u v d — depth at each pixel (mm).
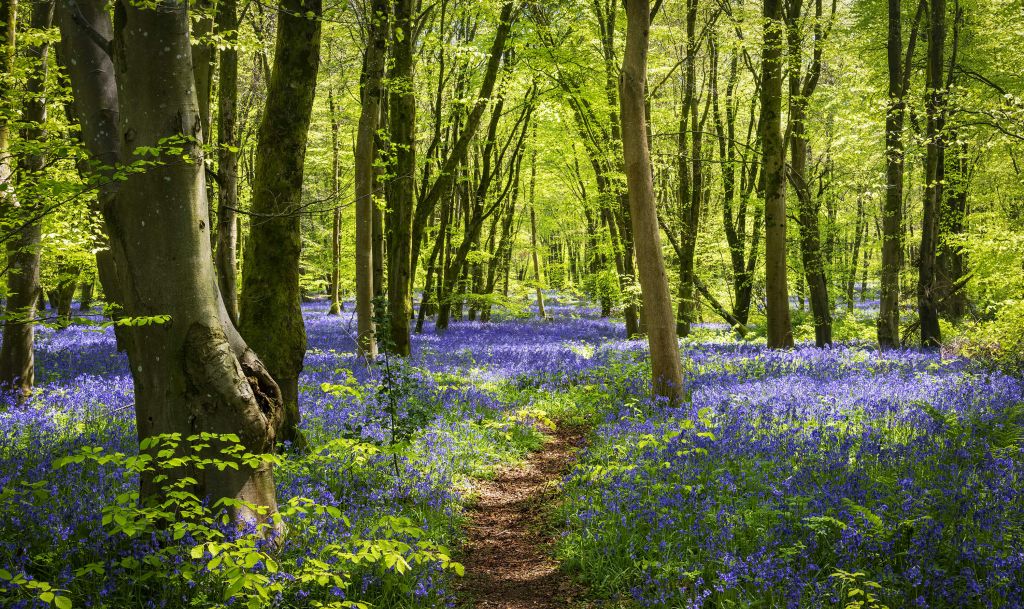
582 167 26422
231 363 5090
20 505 5230
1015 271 13133
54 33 9898
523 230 43688
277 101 7637
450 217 29094
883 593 4621
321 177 36375
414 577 5180
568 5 19469
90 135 5125
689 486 6285
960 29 20250
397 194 16016
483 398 12078
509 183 24312
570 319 37406
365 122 13875
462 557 6457
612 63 18422
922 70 21625
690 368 14281
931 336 19234
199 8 9469
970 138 17531
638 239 11281
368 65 13891
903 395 9953
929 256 19234
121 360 15148
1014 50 18797
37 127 8727
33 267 10867
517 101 23781
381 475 7480
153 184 4766
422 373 12859
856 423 8633
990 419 8273
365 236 14430
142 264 4855
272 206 7797
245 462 4629
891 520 5391
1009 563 4660
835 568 4934
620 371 14250
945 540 5086
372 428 8859
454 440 9211
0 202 6902
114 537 4949
